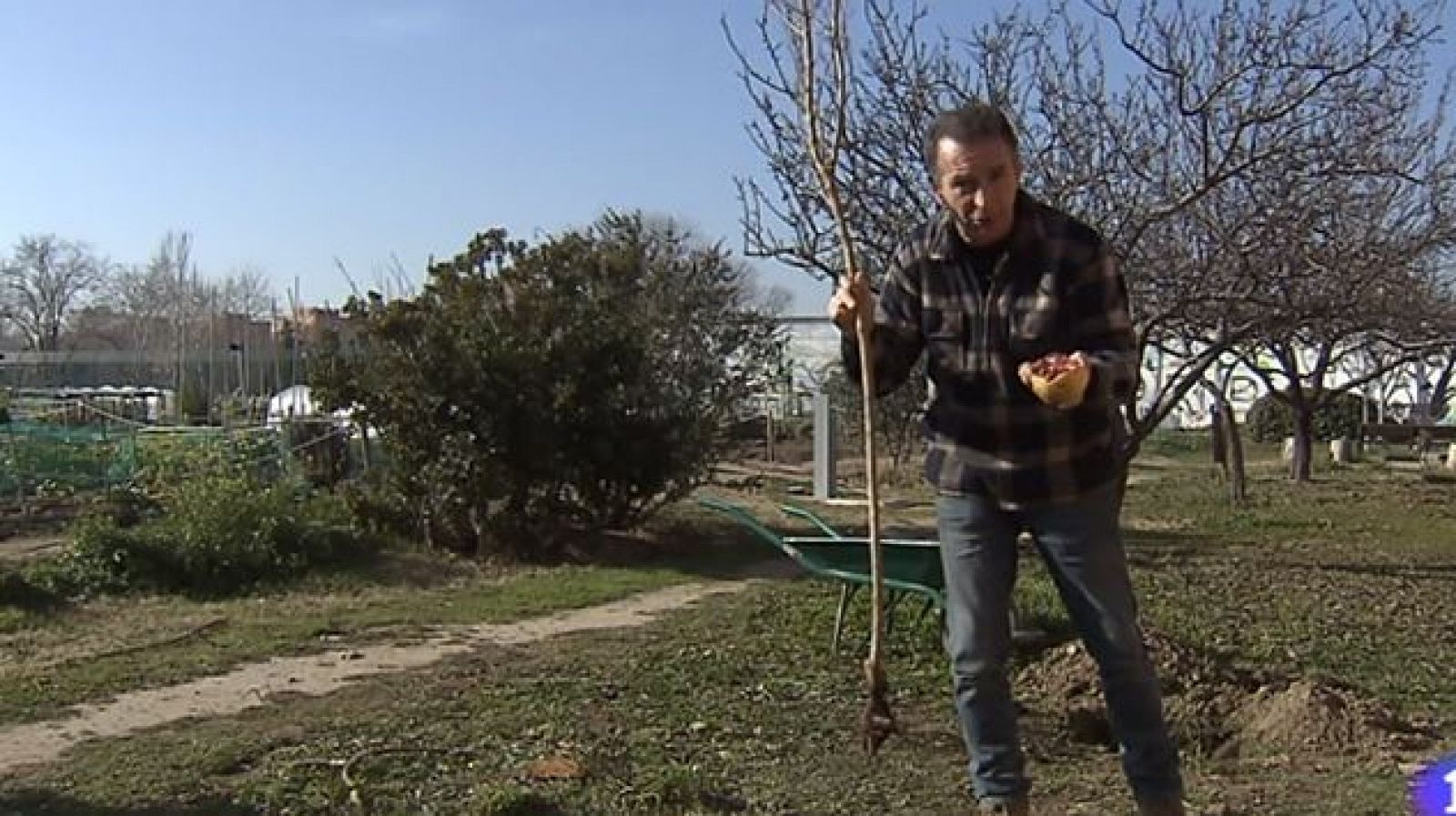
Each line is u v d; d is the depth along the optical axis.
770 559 16.75
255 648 11.06
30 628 12.11
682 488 18.09
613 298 17.94
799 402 37.50
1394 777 6.23
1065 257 3.65
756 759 7.14
